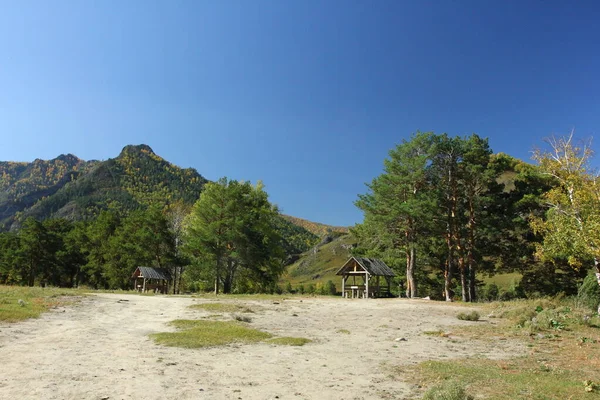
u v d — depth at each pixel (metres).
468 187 36.97
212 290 49.28
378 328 16.45
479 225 37.09
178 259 50.66
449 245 36.59
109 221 60.16
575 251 20.55
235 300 26.36
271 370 8.91
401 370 9.32
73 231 63.66
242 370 8.78
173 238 52.66
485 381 8.38
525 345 13.12
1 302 17.70
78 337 11.85
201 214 43.91
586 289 24.55
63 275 70.62
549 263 35.53
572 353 11.84
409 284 37.41
